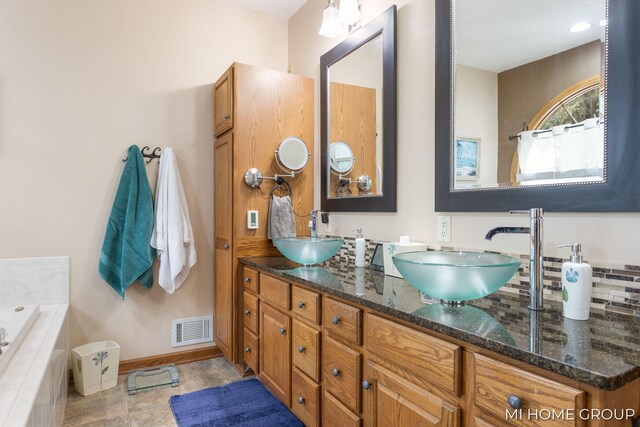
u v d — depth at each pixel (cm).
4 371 134
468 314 111
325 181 253
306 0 280
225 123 251
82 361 218
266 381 207
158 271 260
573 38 121
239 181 242
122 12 251
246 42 292
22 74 223
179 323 268
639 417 79
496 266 109
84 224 239
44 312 213
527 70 134
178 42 268
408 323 114
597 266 115
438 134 165
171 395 221
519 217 136
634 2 106
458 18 158
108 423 191
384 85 197
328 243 196
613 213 111
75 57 237
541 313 112
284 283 186
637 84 105
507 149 140
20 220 224
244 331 239
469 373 96
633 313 107
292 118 260
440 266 111
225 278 254
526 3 135
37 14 227
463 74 156
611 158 110
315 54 268
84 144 239
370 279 167
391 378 120
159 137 262
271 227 247
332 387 151
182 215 256
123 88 250
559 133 124
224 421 194
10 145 221
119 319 250
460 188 157
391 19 192
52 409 155
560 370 75
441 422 101
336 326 147
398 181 191
